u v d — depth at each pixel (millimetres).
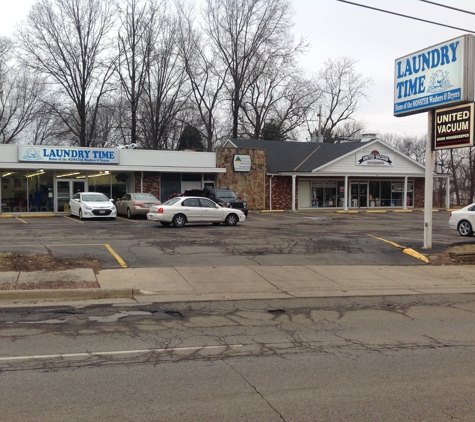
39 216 29578
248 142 42938
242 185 37281
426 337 7473
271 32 52812
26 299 9602
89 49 46875
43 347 6637
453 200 67062
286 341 7160
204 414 4609
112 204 27391
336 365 6082
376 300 10312
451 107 15734
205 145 57219
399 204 43625
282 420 4508
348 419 4551
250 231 21406
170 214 22703
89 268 12039
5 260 12133
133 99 48844
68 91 47000
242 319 8477
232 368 5918
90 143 48250
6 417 4492
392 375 5742
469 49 15070
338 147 42812
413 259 15289
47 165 30016
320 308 9461
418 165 42688
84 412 4621
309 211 38094
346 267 13789
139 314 8648
